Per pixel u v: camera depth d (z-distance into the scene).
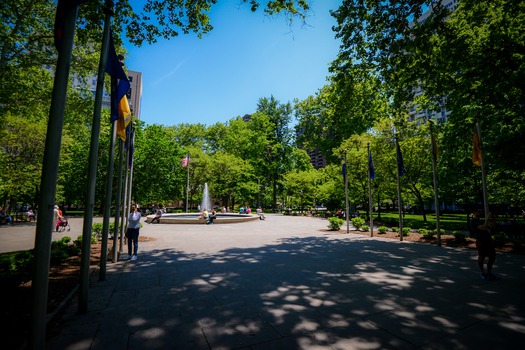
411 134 21.77
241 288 5.92
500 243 11.70
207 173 43.41
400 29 9.55
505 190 16.28
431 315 4.44
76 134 21.02
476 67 11.46
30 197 33.16
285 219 31.88
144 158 32.88
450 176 18.80
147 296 5.39
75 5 3.54
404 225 21.88
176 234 16.22
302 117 44.00
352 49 11.26
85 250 4.69
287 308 4.77
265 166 55.47
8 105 15.62
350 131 35.06
